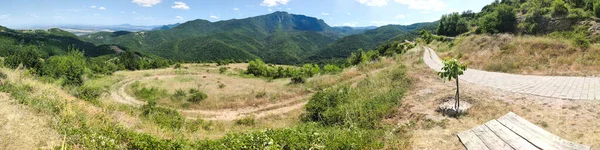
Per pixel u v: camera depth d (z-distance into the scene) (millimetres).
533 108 7844
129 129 8156
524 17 48938
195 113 18734
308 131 8211
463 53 25094
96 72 40281
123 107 15781
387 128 8633
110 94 23578
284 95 21797
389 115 10227
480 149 5727
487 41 24547
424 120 8594
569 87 9812
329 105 13719
